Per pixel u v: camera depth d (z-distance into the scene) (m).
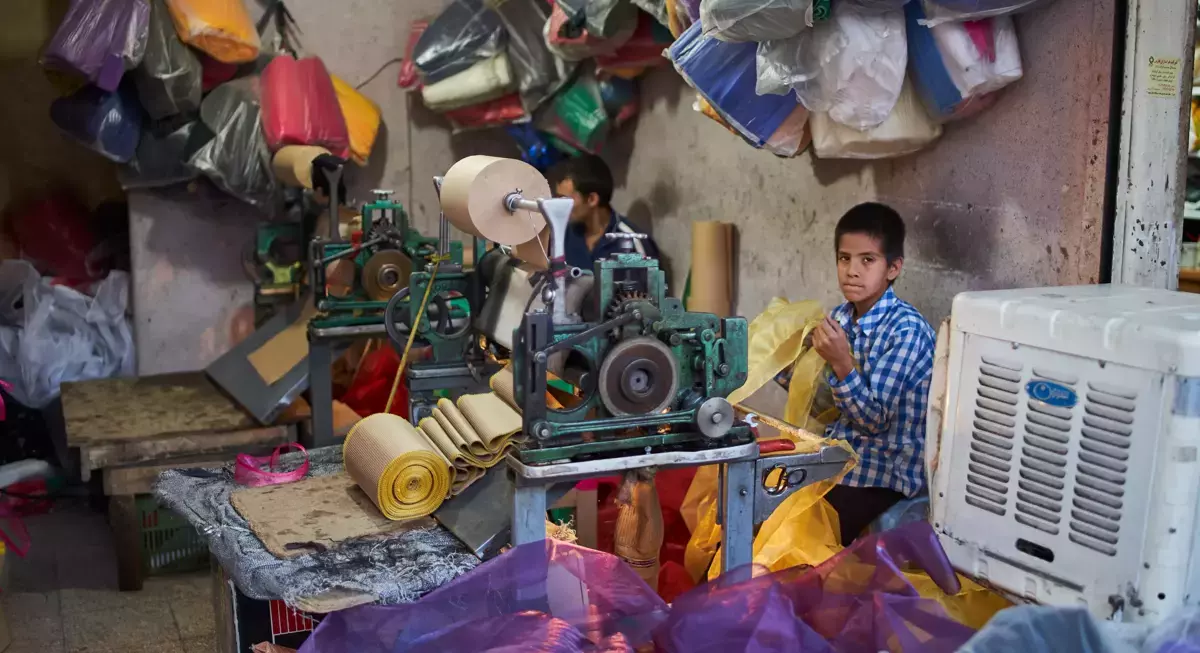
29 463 4.40
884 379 2.69
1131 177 2.45
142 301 4.79
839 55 2.57
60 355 4.58
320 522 2.25
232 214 4.85
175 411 3.85
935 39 2.57
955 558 2.15
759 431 2.54
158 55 4.16
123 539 3.51
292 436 3.75
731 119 2.91
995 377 2.03
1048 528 1.95
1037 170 2.64
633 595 2.13
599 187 4.12
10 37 4.98
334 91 4.53
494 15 4.48
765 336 3.00
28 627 3.27
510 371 2.47
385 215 3.63
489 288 2.73
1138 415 1.78
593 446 2.03
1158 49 2.41
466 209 2.18
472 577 2.02
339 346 3.64
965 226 2.90
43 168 5.13
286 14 4.82
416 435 2.36
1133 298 2.04
